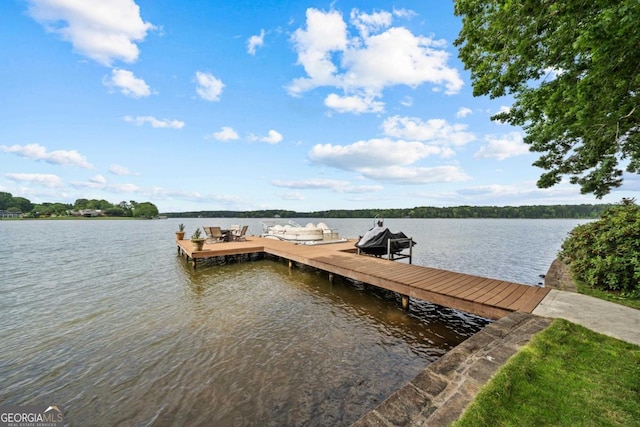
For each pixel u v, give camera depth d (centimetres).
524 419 210
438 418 210
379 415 216
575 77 431
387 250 1053
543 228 5256
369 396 375
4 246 2175
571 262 755
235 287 927
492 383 251
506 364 284
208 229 1805
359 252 1202
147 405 359
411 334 573
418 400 233
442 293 576
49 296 835
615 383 252
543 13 386
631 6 234
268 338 548
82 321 637
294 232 1691
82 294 853
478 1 539
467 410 218
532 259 1680
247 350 500
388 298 814
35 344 525
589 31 269
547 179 888
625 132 489
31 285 968
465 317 672
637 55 281
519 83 632
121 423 330
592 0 312
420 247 2259
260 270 1200
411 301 786
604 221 675
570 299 516
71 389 393
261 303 763
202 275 1109
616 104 356
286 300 791
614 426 202
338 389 390
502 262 1579
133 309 715
